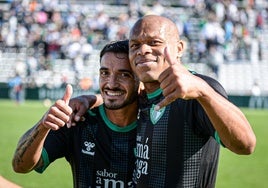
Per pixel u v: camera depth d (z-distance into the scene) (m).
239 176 11.98
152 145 3.85
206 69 35.19
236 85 34.69
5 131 19.11
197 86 3.14
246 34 37.19
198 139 3.75
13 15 39.06
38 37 37.19
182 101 3.76
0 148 15.25
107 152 4.35
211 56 35.16
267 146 16.91
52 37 36.81
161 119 3.82
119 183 4.35
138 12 39.44
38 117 23.95
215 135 3.55
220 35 36.19
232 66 35.41
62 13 39.78
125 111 4.27
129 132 4.32
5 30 38.06
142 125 3.97
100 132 4.36
